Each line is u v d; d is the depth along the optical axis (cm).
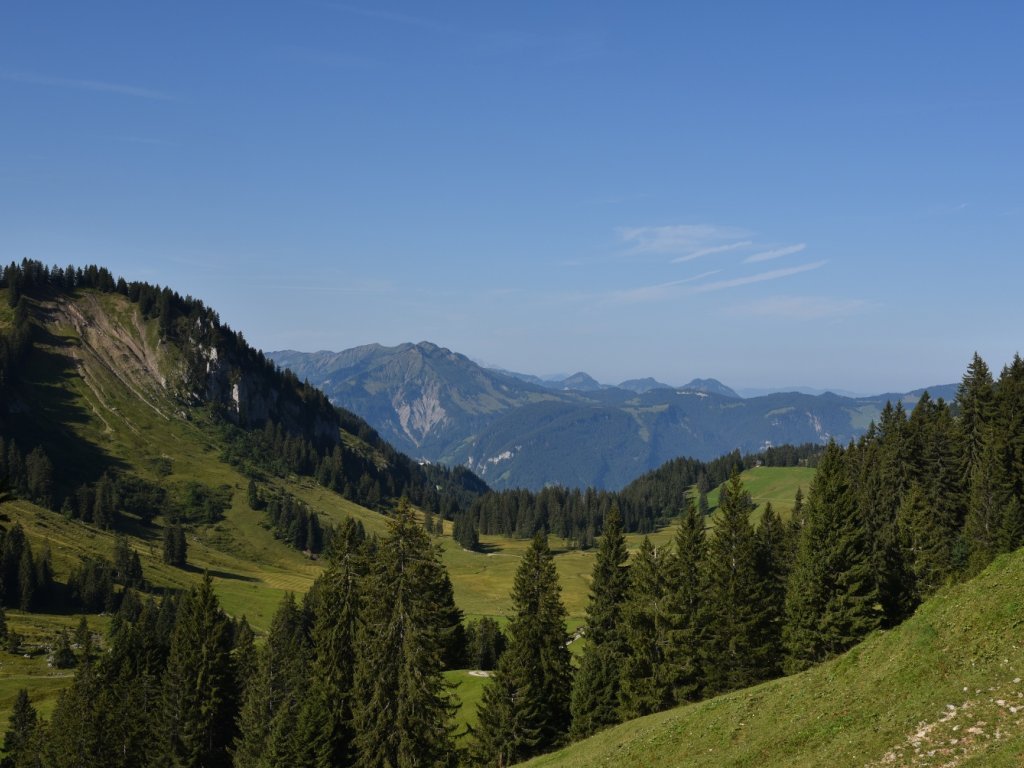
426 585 4919
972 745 2492
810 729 3177
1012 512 6681
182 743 7056
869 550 6756
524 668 6147
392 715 4816
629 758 3944
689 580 6141
